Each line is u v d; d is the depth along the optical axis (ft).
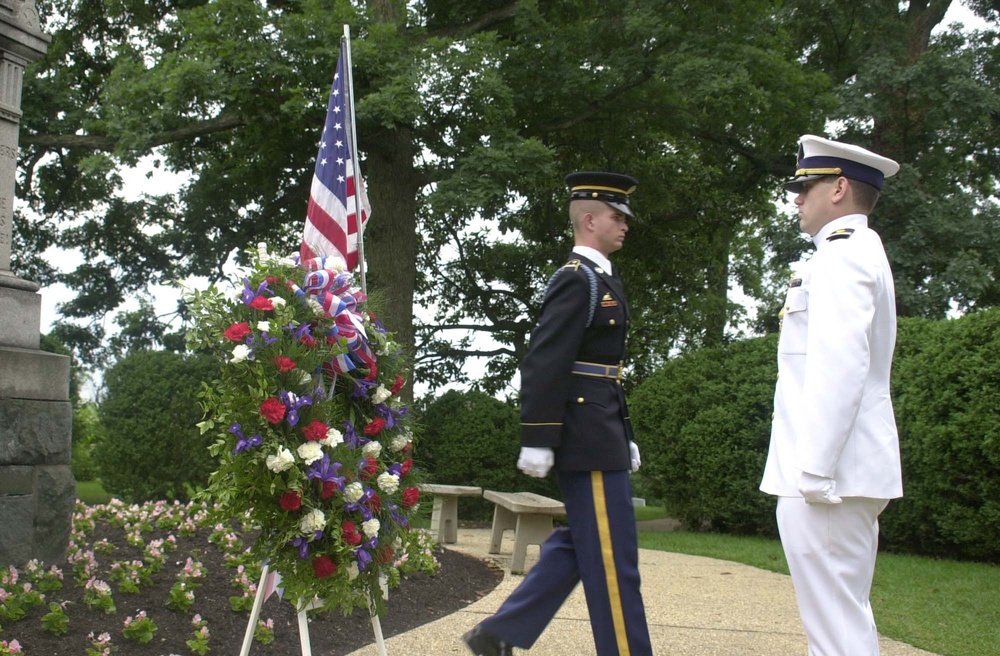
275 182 49.65
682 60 40.68
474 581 22.15
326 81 38.11
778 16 55.77
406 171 43.93
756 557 27.58
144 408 37.11
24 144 44.88
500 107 39.70
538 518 23.93
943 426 26.48
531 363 11.52
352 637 15.87
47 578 15.64
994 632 16.85
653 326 58.23
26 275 55.57
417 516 13.79
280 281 12.42
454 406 44.39
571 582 11.95
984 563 26.66
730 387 35.47
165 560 18.15
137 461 37.09
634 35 42.45
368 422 13.15
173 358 38.11
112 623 14.46
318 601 13.64
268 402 11.48
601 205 12.23
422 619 17.65
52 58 48.93
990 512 25.49
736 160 56.03
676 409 36.78
